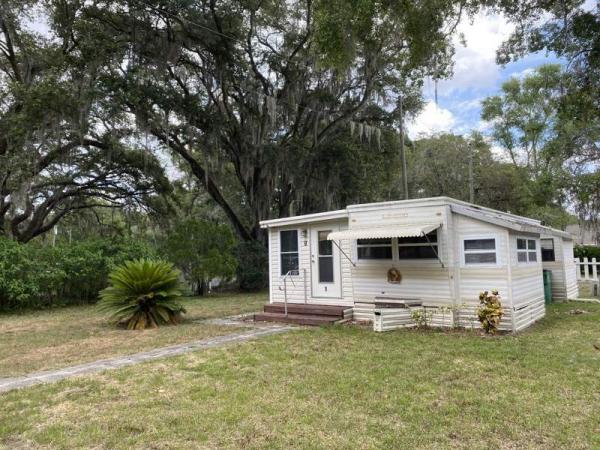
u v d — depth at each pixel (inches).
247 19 733.9
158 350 271.0
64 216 916.6
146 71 636.1
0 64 685.9
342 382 195.6
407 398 174.4
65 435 144.3
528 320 342.3
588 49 383.6
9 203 674.2
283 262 430.0
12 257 495.2
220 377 207.2
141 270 375.9
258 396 179.3
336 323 354.6
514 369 213.2
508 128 1331.2
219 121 711.1
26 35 643.5
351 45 344.2
